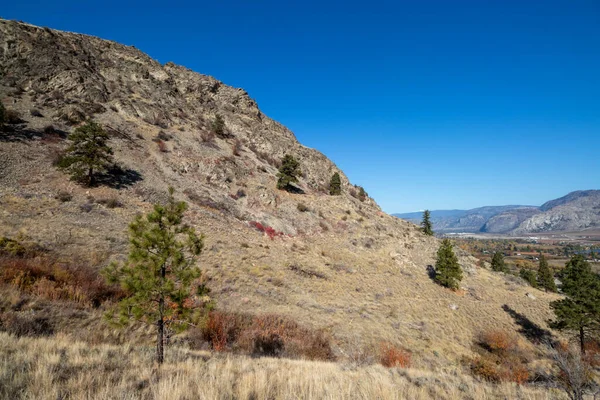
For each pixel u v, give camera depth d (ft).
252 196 140.05
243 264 83.71
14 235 57.31
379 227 167.73
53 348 23.68
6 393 14.53
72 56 165.48
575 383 20.45
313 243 128.88
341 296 87.10
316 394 18.76
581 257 97.50
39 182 84.02
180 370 22.71
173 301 25.91
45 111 120.67
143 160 122.11
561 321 94.79
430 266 144.97
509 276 165.17
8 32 145.48
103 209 83.35
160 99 186.70
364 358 50.93
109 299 46.29
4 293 37.06
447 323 91.40
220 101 243.40
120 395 15.76
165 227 26.81
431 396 23.68
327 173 242.99
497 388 27.45
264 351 45.16
